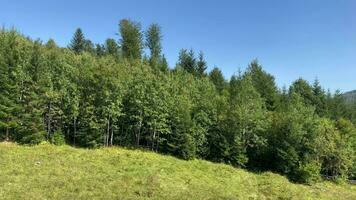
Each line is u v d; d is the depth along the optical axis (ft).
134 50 339.98
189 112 192.24
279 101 290.35
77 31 370.73
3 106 160.04
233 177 162.20
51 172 121.80
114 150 170.71
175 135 186.39
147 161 158.20
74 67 197.16
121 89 181.78
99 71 181.88
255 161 199.11
